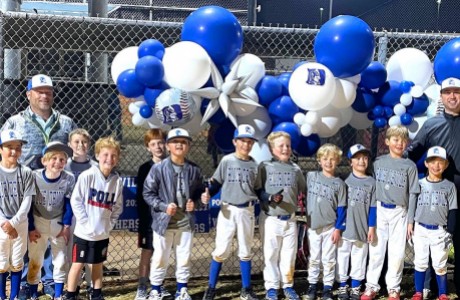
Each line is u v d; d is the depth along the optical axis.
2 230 3.92
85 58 6.22
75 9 11.27
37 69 6.20
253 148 4.50
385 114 4.61
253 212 4.34
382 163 4.37
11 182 3.92
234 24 4.33
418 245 4.32
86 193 3.97
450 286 4.84
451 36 5.04
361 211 4.32
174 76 4.12
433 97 4.68
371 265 4.38
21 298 4.29
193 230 4.25
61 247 4.12
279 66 5.88
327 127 4.45
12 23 5.27
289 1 9.50
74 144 4.21
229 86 4.20
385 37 5.00
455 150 4.33
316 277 4.41
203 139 4.91
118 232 6.10
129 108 4.43
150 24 4.70
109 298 4.45
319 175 4.38
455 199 4.24
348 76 4.41
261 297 4.49
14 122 4.27
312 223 4.36
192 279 4.95
